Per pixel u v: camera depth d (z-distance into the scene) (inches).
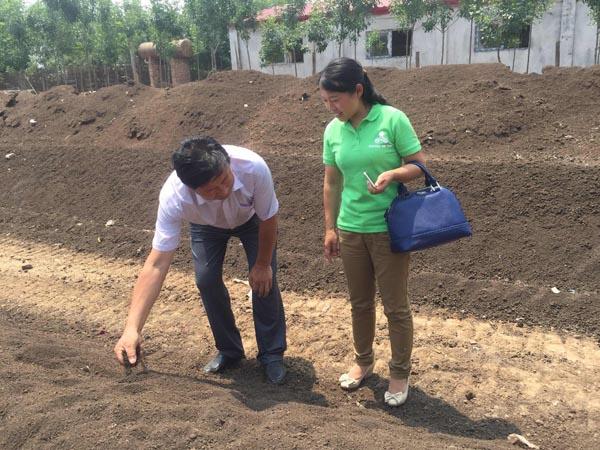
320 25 564.7
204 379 139.6
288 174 257.3
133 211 273.1
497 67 329.1
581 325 159.5
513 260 190.1
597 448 110.8
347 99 105.7
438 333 161.0
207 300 132.2
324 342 157.9
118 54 804.0
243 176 113.5
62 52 775.7
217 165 97.1
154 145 350.9
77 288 206.5
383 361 145.9
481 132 276.5
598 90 293.4
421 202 107.8
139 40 812.6
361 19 550.9
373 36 576.4
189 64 872.9
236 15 686.5
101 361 133.6
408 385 134.5
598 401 126.3
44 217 286.2
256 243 130.1
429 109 305.7
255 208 119.9
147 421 97.5
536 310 167.5
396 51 642.2
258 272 127.4
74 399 104.9
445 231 105.9
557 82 306.7
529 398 128.4
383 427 109.0
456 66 340.2
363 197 113.1
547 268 183.9
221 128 349.4
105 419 97.0
